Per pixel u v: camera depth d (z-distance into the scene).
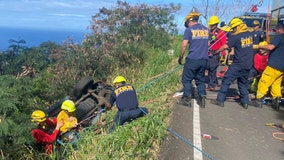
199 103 7.74
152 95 8.96
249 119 6.98
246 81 7.68
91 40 12.73
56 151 5.84
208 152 5.33
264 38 10.95
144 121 6.19
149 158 5.13
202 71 7.47
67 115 6.81
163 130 5.89
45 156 5.74
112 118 7.69
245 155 5.30
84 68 11.10
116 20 15.95
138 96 9.16
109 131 6.66
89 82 8.85
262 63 8.53
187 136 5.92
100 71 11.51
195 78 7.64
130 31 16.22
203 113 7.23
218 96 7.83
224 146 5.59
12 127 5.31
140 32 16.70
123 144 5.44
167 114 7.01
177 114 7.05
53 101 9.48
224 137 5.96
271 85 7.74
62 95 9.83
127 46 13.22
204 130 6.25
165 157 5.14
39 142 6.00
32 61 9.91
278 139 5.98
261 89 7.72
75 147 6.05
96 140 6.03
